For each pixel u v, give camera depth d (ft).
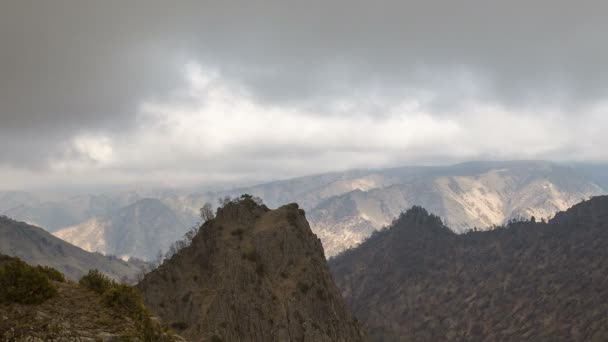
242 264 495.00
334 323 508.12
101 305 113.39
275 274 515.91
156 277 509.35
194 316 463.42
